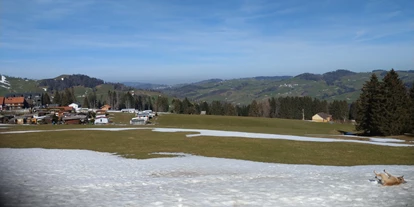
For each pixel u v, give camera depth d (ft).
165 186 51.65
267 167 80.02
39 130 209.36
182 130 220.02
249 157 102.17
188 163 85.40
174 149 119.85
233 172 69.92
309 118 582.76
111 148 122.72
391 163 94.89
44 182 53.72
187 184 53.72
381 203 40.24
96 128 233.35
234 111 633.61
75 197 42.32
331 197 43.42
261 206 38.58
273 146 131.23
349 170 74.54
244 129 244.63
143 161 89.35
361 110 239.91
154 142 142.61
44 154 102.73
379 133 231.91
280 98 643.86
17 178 57.31
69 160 88.02
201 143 139.44
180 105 647.97
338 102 583.99
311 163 92.38
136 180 57.67
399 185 51.49
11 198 41.09
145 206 37.93
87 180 56.80
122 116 464.65
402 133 234.58
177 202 40.16
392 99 220.84
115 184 52.80
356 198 42.88
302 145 135.74
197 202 40.29
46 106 624.59
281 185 52.54
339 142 150.41
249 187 50.72
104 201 40.29
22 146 129.59
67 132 190.60
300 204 39.65
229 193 45.91
